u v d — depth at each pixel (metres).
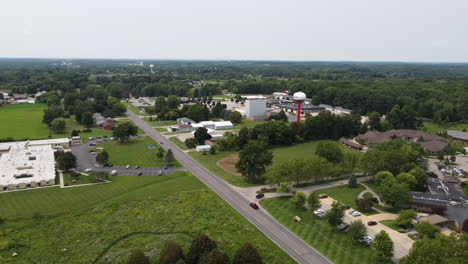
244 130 182.88
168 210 104.12
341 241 87.88
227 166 150.38
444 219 97.75
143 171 142.00
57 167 140.00
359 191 123.25
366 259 79.50
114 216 99.75
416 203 107.75
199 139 186.50
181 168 146.62
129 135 190.75
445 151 178.62
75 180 128.62
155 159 159.12
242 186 126.62
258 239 87.69
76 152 169.00
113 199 112.25
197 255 71.94
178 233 90.25
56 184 124.81
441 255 65.62
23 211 102.12
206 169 146.00
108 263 76.31
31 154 154.62
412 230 94.50
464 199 112.19
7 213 100.75
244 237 88.69
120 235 88.75
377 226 96.88
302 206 109.25
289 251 82.62
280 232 92.31
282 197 116.75
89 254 79.94
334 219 93.50
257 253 69.69
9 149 167.50
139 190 120.31
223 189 123.12
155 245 83.88
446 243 70.50
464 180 138.12
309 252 82.44
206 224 95.44
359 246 85.38
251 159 126.69
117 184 125.94
